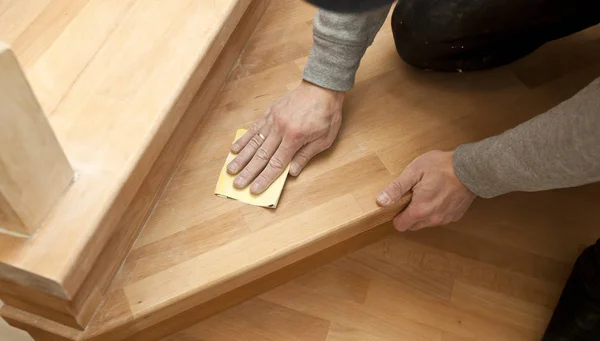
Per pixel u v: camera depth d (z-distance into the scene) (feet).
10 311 2.77
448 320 3.36
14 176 2.09
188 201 3.08
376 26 2.96
